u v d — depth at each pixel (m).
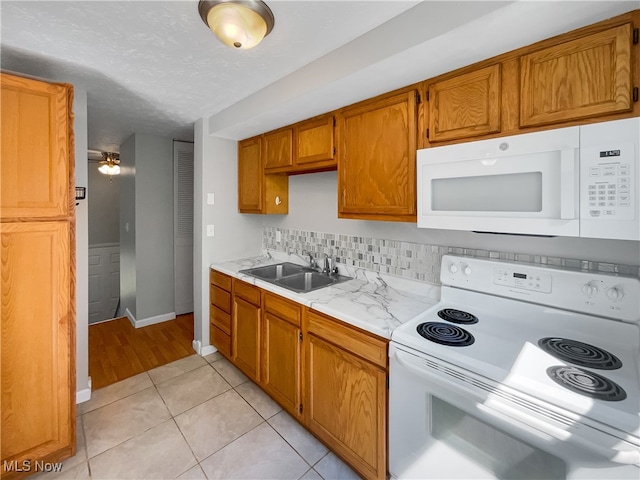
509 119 1.21
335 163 1.95
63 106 1.53
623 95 0.98
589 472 0.86
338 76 1.48
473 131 1.31
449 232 1.75
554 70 1.11
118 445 1.74
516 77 1.20
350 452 1.55
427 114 1.47
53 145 1.51
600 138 0.97
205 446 1.75
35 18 1.28
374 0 1.15
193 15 1.26
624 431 0.79
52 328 1.55
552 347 1.15
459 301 1.59
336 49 1.49
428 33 1.15
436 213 1.38
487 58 1.27
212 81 1.89
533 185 1.11
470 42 1.16
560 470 0.91
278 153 2.40
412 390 1.25
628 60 0.97
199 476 1.56
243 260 2.93
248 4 1.14
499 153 1.18
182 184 3.74
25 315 1.48
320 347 1.70
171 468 1.60
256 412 2.04
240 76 1.81
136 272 3.43
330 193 2.42
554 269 1.30
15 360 1.47
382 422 1.39
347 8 1.20
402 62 1.31
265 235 3.10
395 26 1.25
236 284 2.43
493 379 1.00
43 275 1.52
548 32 1.09
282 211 2.73
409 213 1.54
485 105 1.28
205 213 2.75
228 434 1.84
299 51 1.53
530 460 0.97
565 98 1.08
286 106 1.87
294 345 1.88
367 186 1.73
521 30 1.08
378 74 1.42
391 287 2.01
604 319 1.19
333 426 1.64
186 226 3.80
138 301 3.46
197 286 2.85
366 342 1.44
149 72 1.78
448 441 1.17
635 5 0.94
